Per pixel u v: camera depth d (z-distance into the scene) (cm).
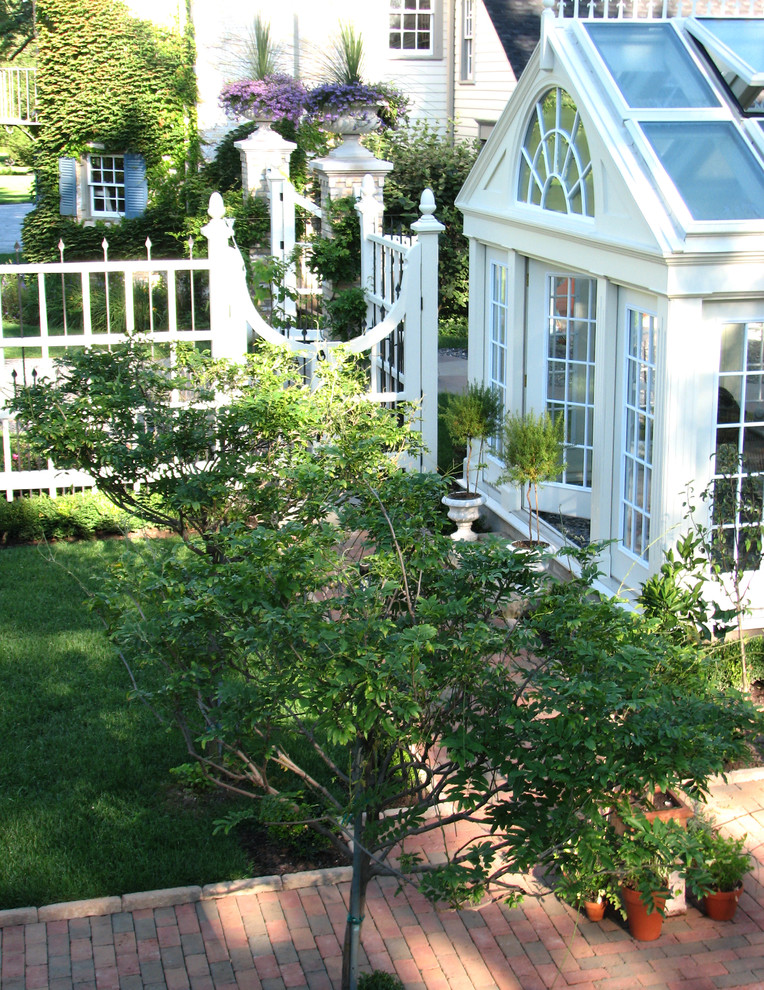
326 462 511
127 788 613
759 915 523
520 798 365
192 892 532
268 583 389
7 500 1013
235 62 2075
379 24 2138
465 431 934
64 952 497
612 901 494
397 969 490
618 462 790
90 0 1989
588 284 897
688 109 749
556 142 843
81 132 2031
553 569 867
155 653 427
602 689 350
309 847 568
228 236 1028
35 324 1720
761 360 716
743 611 650
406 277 1020
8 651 762
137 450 619
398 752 449
